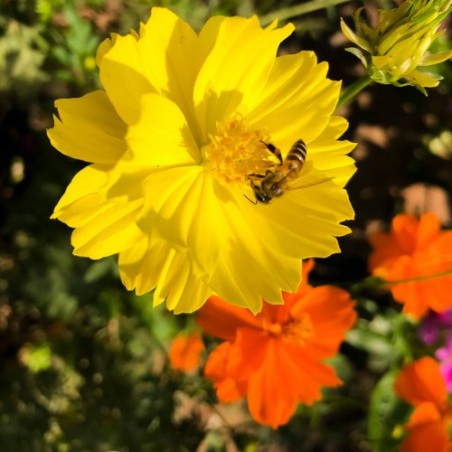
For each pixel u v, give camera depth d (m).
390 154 0.19
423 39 0.09
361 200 0.19
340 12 0.17
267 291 0.09
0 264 0.17
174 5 0.14
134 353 0.16
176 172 0.08
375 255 0.12
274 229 0.09
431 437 0.12
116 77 0.08
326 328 0.11
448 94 0.19
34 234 0.16
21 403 0.16
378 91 0.19
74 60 0.14
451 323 0.15
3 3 0.14
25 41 0.15
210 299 0.11
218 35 0.08
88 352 0.16
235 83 0.09
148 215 0.08
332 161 0.09
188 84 0.09
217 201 0.09
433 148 0.19
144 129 0.08
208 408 0.18
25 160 0.18
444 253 0.12
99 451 0.15
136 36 0.08
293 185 0.09
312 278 0.18
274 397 0.10
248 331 0.10
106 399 0.15
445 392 0.13
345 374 0.16
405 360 0.15
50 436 0.16
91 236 0.08
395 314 0.16
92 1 0.14
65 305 0.15
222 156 0.09
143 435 0.15
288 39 0.18
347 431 0.18
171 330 0.15
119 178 0.08
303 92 0.09
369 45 0.09
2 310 0.18
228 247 0.09
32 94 0.16
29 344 0.17
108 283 0.15
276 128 0.09
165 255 0.08
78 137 0.08
